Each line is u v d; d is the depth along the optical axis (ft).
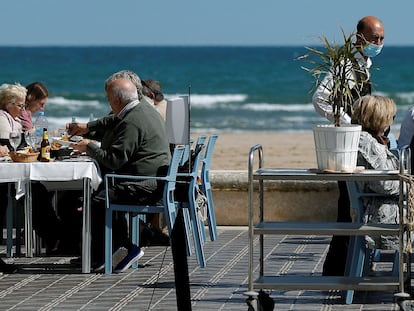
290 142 173.99
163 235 59.31
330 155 39.78
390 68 443.73
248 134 193.88
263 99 278.05
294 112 243.81
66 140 57.00
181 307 39.73
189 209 52.54
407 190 39.27
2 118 57.00
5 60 535.60
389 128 53.52
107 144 51.55
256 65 468.34
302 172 40.04
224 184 65.26
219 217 65.82
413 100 289.74
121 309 42.68
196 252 51.85
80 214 53.62
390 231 39.81
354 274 43.04
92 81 367.86
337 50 40.45
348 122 50.57
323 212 63.93
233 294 45.37
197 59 569.64
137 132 50.65
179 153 50.08
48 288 47.19
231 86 348.38
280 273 50.11
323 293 45.44
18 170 50.21
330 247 46.65
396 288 40.29
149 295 45.44
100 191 51.13
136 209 50.29
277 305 43.11
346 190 47.62
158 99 61.05
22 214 58.13
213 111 248.73
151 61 540.52
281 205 64.28
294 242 59.82
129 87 51.31
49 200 54.19
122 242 51.44
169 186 49.78
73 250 56.44
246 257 54.75
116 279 49.24
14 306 43.37
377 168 42.27
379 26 51.55
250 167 39.27
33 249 56.54
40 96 61.41
